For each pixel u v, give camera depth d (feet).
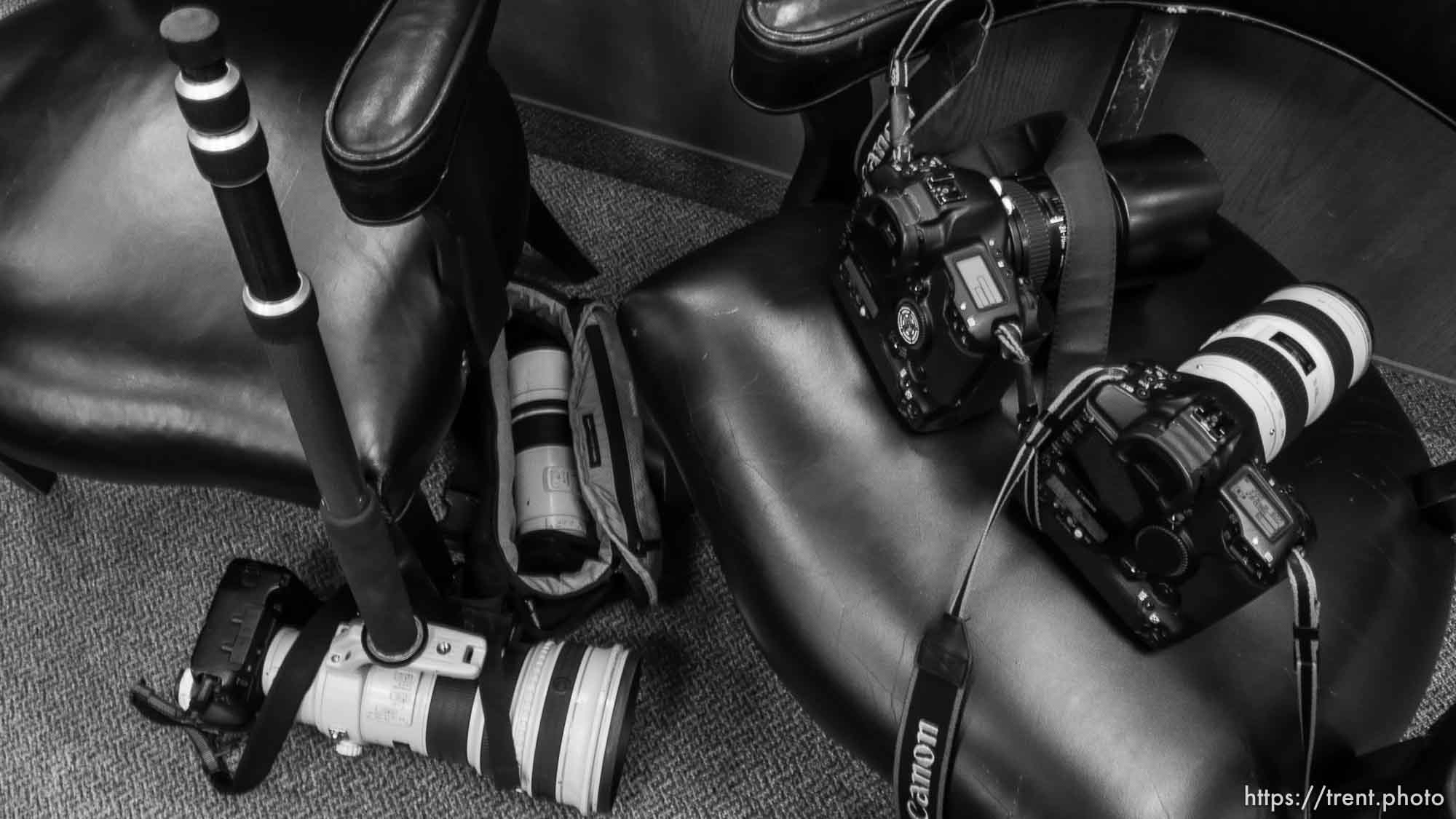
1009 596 2.44
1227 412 2.18
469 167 2.38
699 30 3.99
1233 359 2.39
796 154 4.35
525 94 4.58
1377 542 2.59
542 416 3.69
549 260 4.36
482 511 3.41
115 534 3.87
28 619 3.72
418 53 2.09
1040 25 3.51
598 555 3.65
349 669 3.19
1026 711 2.35
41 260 2.71
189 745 3.54
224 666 3.14
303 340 1.83
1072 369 2.62
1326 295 2.58
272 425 2.60
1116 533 2.28
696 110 4.34
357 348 2.63
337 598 3.21
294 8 3.01
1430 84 2.64
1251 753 2.33
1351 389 2.79
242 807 3.48
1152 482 2.15
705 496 2.67
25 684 3.62
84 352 2.64
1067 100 3.76
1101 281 2.55
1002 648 2.40
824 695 2.51
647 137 4.52
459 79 2.12
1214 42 3.38
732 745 3.66
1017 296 2.31
